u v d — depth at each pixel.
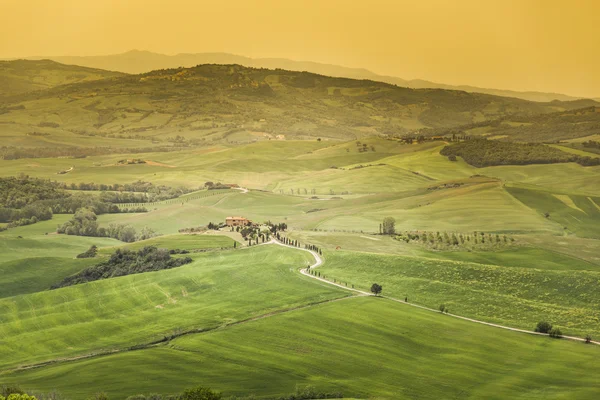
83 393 150.00
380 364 168.38
